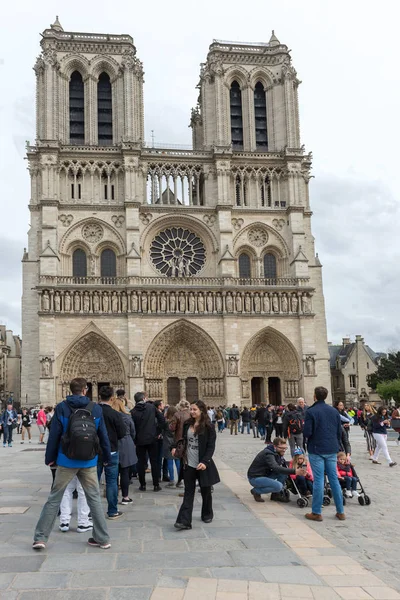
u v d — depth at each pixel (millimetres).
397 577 13672
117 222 94500
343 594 12352
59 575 13492
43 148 92125
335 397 132250
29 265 93500
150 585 12797
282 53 103812
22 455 43156
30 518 19750
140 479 26734
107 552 15508
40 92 96375
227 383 90000
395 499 24328
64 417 16281
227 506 22516
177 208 96062
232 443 54281
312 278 101188
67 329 88125
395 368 117125
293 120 101812
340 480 23609
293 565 14375
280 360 95625
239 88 105500
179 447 19250
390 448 46688
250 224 98250
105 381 89812
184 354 93875
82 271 93812
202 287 92125
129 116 96188
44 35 96312
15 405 119438
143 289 90438
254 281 95625
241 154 99250
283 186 100562
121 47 99812
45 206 90812
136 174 94625
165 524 19094
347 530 18578
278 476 23859
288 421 35625
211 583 12945
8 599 11922
